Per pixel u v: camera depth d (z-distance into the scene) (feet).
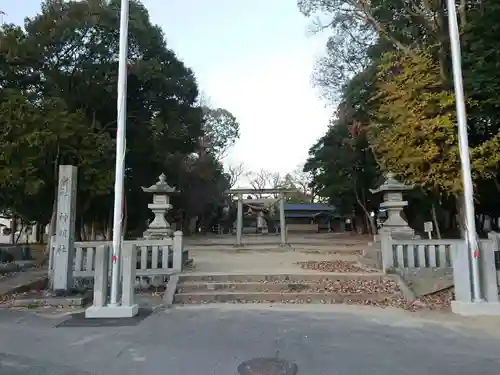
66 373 14.58
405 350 16.94
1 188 49.42
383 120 47.09
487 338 18.58
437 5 44.75
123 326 20.97
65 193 29.45
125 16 25.21
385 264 33.53
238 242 77.41
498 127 39.83
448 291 29.09
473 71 37.14
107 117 72.90
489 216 80.43
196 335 19.26
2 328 20.83
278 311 24.49
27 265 45.42
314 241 97.30
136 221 92.63
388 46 60.13
